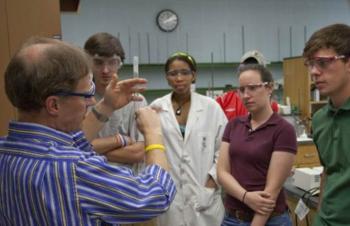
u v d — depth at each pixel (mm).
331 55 1081
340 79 1102
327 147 1243
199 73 6062
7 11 1727
